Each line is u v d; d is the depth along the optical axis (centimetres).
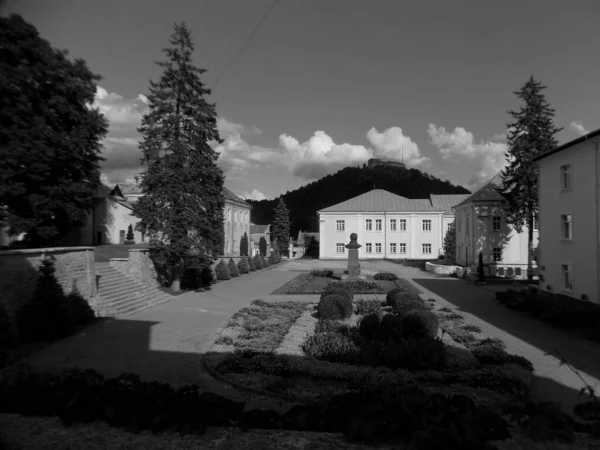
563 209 2159
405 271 4178
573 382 977
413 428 318
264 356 1071
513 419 338
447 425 306
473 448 292
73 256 1642
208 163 2336
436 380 906
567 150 2114
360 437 320
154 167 2222
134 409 357
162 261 2347
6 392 396
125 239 5028
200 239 2383
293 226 11506
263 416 357
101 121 2717
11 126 2178
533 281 3152
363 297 2308
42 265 1396
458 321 1662
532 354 1232
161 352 1193
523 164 3366
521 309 1933
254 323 1572
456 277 3569
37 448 318
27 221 2353
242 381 912
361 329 1227
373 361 1014
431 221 5759
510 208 3534
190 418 346
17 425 354
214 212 2417
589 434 331
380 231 5828
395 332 1175
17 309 1350
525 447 309
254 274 3825
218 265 3262
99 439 329
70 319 1373
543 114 3359
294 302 2095
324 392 838
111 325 1551
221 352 1171
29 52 2178
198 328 1509
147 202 2250
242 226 5922
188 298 2273
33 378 409
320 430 346
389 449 310
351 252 2964
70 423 354
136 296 2027
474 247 3944
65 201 2616
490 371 937
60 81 2427
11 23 2041
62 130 2512
